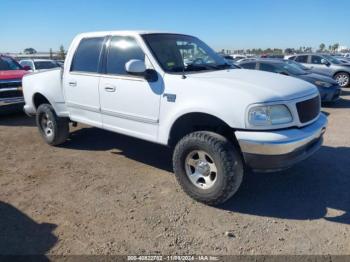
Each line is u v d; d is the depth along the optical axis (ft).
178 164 12.84
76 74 16.88
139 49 14.34
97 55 15.98
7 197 13.37
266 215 11.81
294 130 11.62
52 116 19.04
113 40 15.47
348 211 12.00
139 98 14.06
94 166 16.67
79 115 17.42
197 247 10.05
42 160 17.66
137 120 14.43
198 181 12.71
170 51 14.61
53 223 11.41
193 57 15.48
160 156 18.06
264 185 14.16
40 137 22.25
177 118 12.78
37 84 19.48
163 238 10.51
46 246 10.14
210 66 15.33
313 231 10.78
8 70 31.07
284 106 11.48
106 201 12.94
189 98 12.41
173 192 13.66
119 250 9.94
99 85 15.67
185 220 11.53
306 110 12.19
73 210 12.27
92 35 16.55
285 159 11.24
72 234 10.75
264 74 14.19
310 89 12.97
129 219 11.62
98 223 11.38
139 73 13.47
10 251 9.91
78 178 15.20
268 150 11.04
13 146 20.27
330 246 9.99
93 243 10.27
